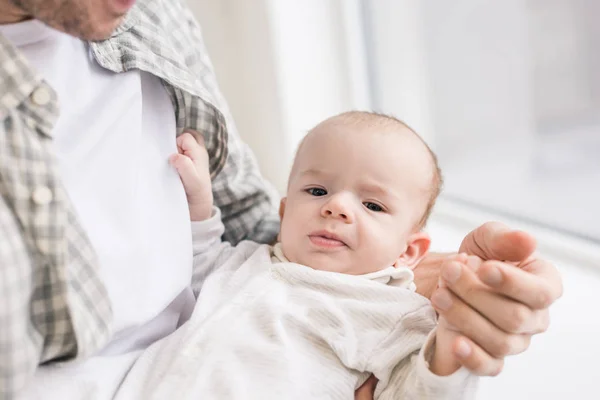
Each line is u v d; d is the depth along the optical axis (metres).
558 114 1.36
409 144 0.99
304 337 0.84
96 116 0.84
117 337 0.84
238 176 1.14
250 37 1.50
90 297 0.74
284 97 1.50
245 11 1.48
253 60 1.51
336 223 0.93
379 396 0.84
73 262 0.73
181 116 0.99
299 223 0.95
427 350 0.75
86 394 0.76
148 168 0.90
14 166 0.68
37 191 0.68
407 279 0.95
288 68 1.48
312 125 1.55
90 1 0.70
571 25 1.30
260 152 1.60
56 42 0.81
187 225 0.93
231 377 0.78
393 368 0.84
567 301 1.14
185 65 0.99
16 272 0.66
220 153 1.04
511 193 1.45
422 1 1.52
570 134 1.35
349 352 0.82
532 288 0.67
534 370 1.00
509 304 0.68
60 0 0.69
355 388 0.84
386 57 1.58
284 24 1.45
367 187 0.95
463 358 0.68
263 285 0.89
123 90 0.88
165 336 0.91
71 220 0.73
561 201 1.37
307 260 0.94
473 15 1.44
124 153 0.85
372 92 1.61
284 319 0.85
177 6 1.05
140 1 0.96
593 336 1.05
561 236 1.30
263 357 0.80
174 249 0.90
